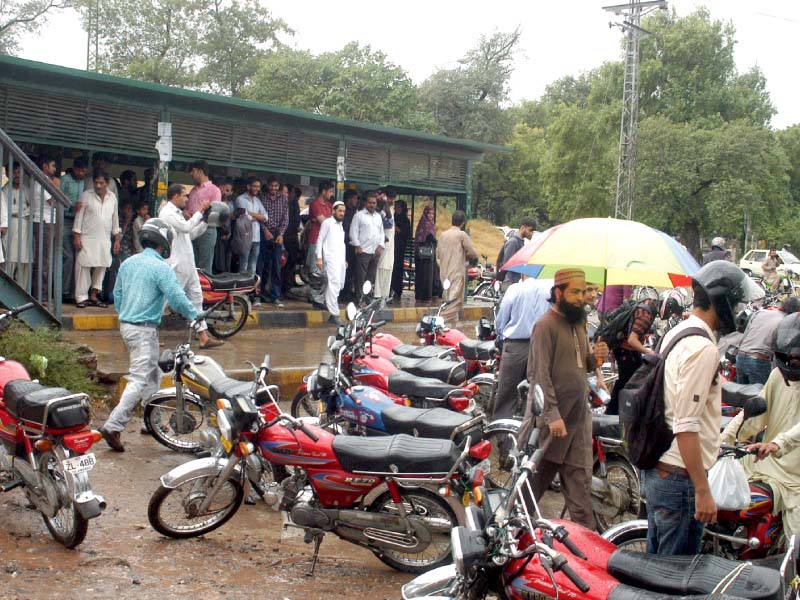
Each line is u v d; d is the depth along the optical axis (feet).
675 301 29.25
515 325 23.90
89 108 39.45
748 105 161.48
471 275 74.54
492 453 25.44
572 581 10.94
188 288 34.76
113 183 40.68
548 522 11.55
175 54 148.05
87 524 17.33
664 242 19.08
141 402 28.63
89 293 40.34
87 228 38.83
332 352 24.79
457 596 11.94
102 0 142.82
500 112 167.12
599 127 152.25
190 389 23.57
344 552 19.31
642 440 12.98
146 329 24.21
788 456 16.43
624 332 22.58
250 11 152.56
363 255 49.39
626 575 11.89
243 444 18.31
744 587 11.14
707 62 159.63
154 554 17.85
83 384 27.66
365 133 52.06
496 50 169.48
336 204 44.50
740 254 192.03
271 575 17.28
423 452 17.30
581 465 17.51
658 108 157.79
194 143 43.80
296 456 17.80
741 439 17.51
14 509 19.84
